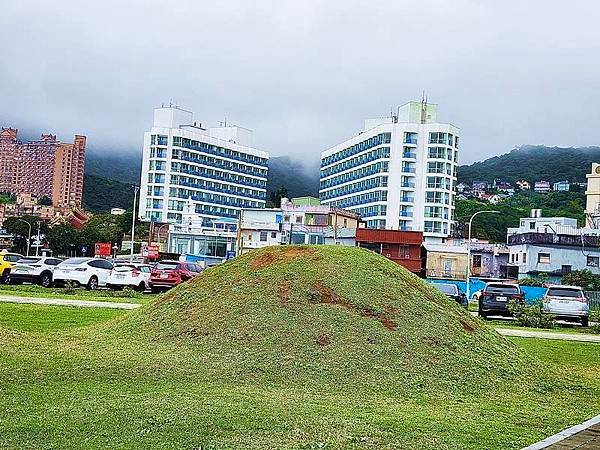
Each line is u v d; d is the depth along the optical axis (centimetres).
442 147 10006
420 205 10025
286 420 907
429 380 1234
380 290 1478
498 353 1422
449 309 1538
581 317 3269
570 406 1195
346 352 1273
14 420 831
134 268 3812
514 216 11931
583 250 7225
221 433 830
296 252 1608
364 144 10819
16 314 2003
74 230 10625
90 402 938
